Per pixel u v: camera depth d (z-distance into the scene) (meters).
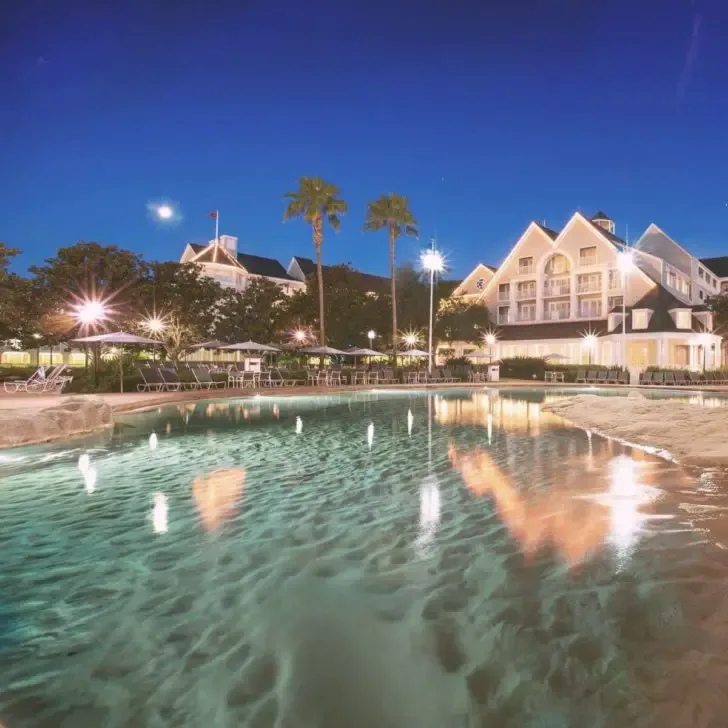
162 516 5.86
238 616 3.61
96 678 2.96
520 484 7.23
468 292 62.53
